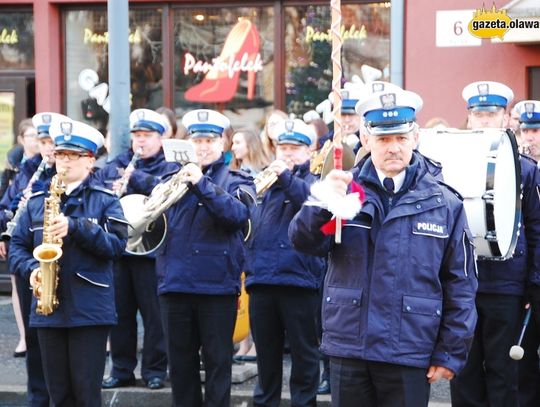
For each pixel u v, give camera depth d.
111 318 7.04
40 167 8.00
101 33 13.09
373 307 5.38
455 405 7.49
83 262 6.92
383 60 12.45
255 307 7.98
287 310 7.90
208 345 7.51
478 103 7.52
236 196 7.55
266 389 8.03
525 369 7.65
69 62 13.17
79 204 7.03
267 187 7.66
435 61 11.95
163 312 7.58
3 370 9.58
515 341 7.27
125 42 9.32
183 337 7.56
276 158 8.61
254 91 12.84
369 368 5.42
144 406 8.72
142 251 7.52
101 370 7.07
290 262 7.84
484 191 6.54
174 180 7.39
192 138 7.69
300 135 8.02
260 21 12.78
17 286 8.12
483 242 6.59
